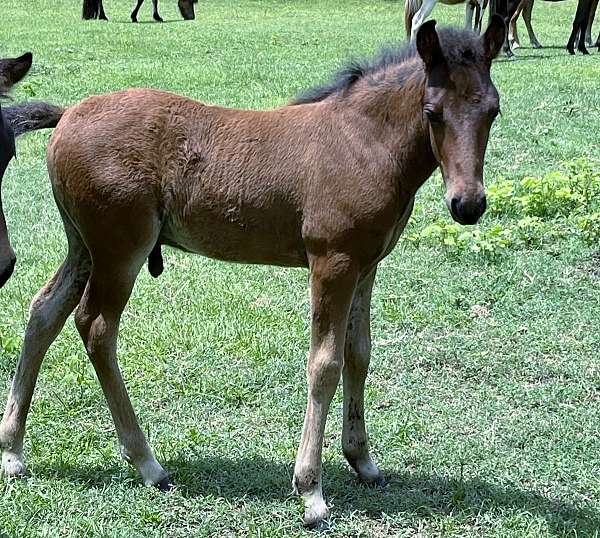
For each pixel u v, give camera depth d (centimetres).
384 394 528
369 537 397
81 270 432
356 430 432
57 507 409
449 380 544
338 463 458
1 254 426
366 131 392
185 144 407
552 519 409
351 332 423
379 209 388
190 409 507
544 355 574
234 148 405
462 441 477
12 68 464
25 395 435
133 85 1343
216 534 398
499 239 734
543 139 1055
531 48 1816
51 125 436
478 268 704
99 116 407
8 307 628
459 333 602
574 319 618
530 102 1234
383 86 394
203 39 1902
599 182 843
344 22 2242
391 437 479
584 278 682
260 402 517
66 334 591
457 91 367
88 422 494
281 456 458
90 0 2298
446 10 2350
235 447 466
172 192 408
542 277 681
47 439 469
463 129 366
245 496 421
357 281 396
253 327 600
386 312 625
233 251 417
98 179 397
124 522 401
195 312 623
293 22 2255
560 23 2303
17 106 437
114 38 1906
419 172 395
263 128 408
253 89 1316
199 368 547
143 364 549
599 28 2191
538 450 468
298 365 555
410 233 776
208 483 433
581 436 482
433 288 668
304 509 404
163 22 2273
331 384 396
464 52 368
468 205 364
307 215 394
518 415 505
